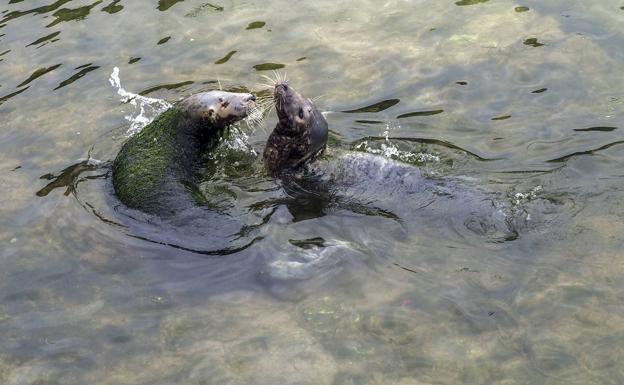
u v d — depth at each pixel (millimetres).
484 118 7398
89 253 6797
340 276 6648
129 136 7398
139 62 7891
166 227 6852
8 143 7402
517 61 7730
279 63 7840
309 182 7094
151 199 6938
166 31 8109
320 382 6309
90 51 7977
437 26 8031
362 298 6566
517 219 6770
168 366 6395
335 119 7438
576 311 6473
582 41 7816
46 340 6500
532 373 6293
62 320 6562
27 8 8352
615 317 6445
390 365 6344
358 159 7094
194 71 7812
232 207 6953
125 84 7738
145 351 6445
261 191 7070
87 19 8227
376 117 7445
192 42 8023
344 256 6711
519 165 7082
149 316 6559
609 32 7871
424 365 6336
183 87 7703
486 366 6324
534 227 6746
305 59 7855
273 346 6430
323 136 7191
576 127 7293
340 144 7277
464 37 7934
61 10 8320
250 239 6789
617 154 7098
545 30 7930
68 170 7223
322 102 7559
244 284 6645
